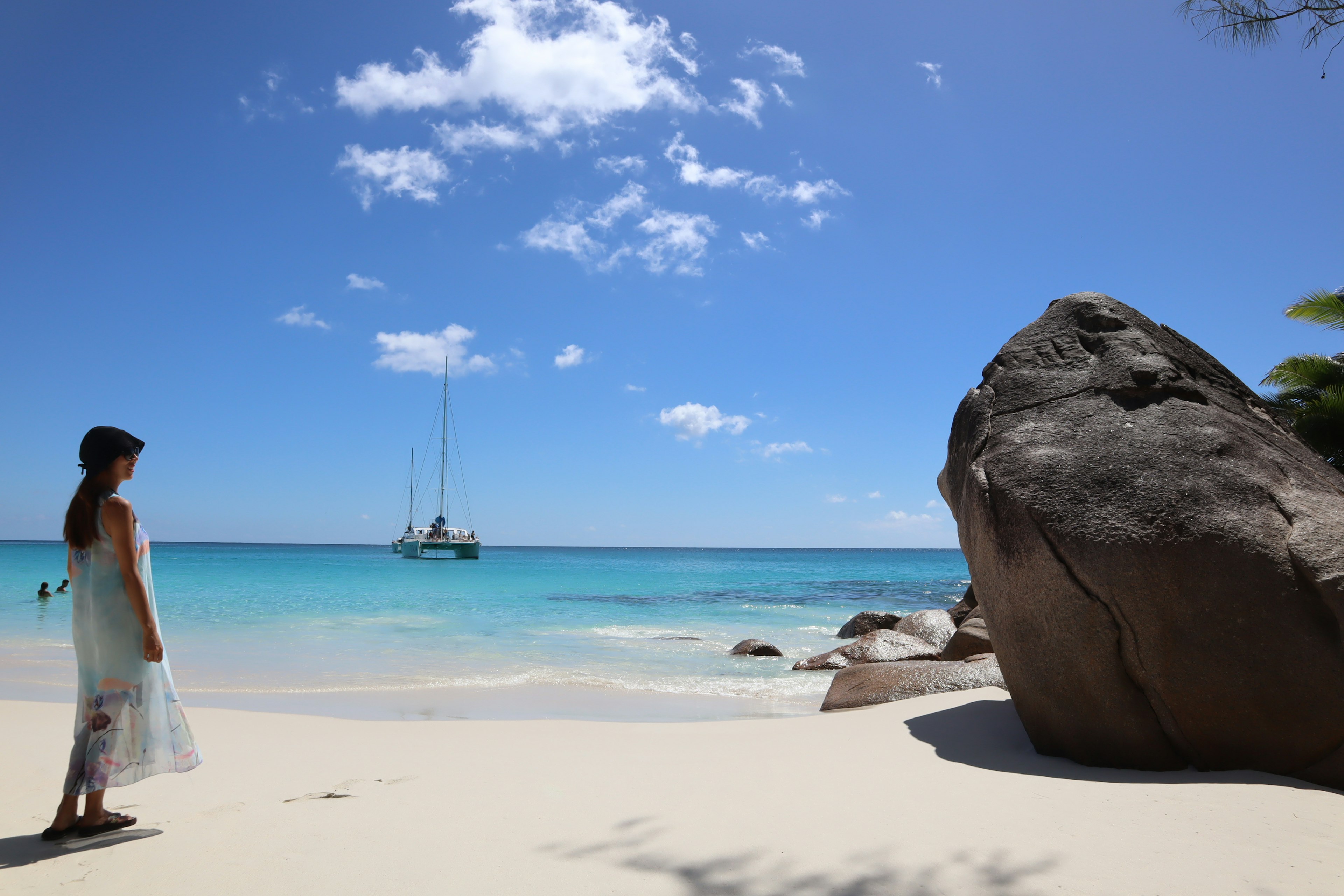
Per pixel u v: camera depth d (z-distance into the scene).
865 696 8.17
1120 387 5.24
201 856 3.13
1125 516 4.46
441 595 28.08
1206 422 4.91
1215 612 4.17
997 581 4.85
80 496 3.60
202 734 6.03
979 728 5.50
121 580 3.59
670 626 19.27
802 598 30.19
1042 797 3.69
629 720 8.17
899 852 3.01
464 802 3.85
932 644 14.05
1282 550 4.21
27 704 7.30
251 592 27.59
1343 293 15.41
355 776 4.59
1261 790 3.71
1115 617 4.35
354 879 2.86
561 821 3.50
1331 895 2.61
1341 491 4.88
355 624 18.05
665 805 3.71
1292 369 15.66
